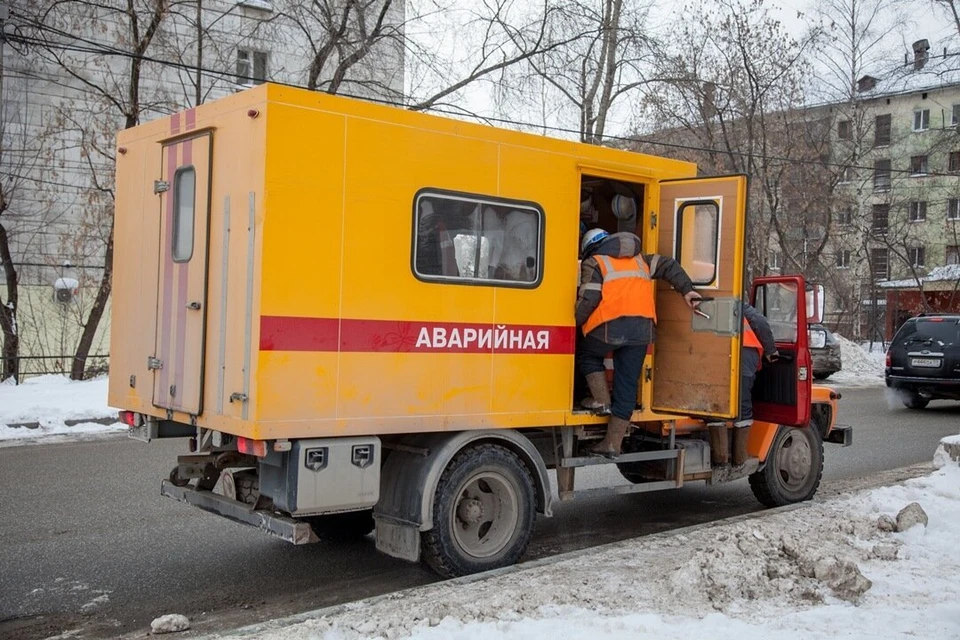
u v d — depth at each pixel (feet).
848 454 37.68
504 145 19.40
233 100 16.88
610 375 22.41
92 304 69.51
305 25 60.80
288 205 16.17
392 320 17.54
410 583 19.21
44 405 42.16
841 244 127.44
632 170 21.75
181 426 20.20
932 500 24.27
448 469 18.42
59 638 15.67
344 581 19.29
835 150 104.99
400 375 17.67
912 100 150.20
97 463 31.76
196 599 17.90
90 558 20.51
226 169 17.04
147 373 19.36
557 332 20.43
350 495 16.96
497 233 19.38
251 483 18.86
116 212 21.03
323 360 16.61
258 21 60.23
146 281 19.57
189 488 19.79
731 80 80.23
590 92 67.56
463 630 13.75
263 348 15.87
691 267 21.40
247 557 20.93
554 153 20.30
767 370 25.36
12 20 53.93
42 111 68.85
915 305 129.59
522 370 19.74
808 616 14.74
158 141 19.33
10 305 57.00
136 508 25.25
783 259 91.97
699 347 21.17
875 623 14.44
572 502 28.12
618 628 13.99
